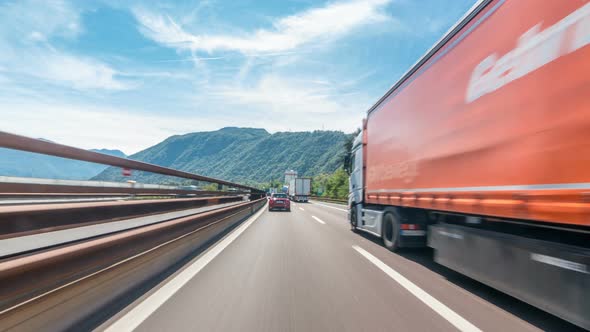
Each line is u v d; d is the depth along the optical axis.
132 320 3.33
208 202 9.66
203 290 4.39
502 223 4.34
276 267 5.79
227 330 3.17
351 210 11.89
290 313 3.63
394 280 5.02
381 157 8.54
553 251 3.15
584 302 2.82
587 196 2.64
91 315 3.29
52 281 2.72
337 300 4.08
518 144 3.50
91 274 3.29
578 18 2.80
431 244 5.73
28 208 2.61
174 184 11.68
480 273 4.27
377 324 3.35
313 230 11.48
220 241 8.71
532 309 3.77
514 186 3.55
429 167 5.71
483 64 4.20
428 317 3.54
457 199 4.78
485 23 4.21
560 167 2.93
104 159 4.17
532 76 3.32
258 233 10.41
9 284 2.28
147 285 4.58
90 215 3.44
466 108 4.59
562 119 2.92
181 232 6.36
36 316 2.50
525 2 3.47
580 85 2.75
